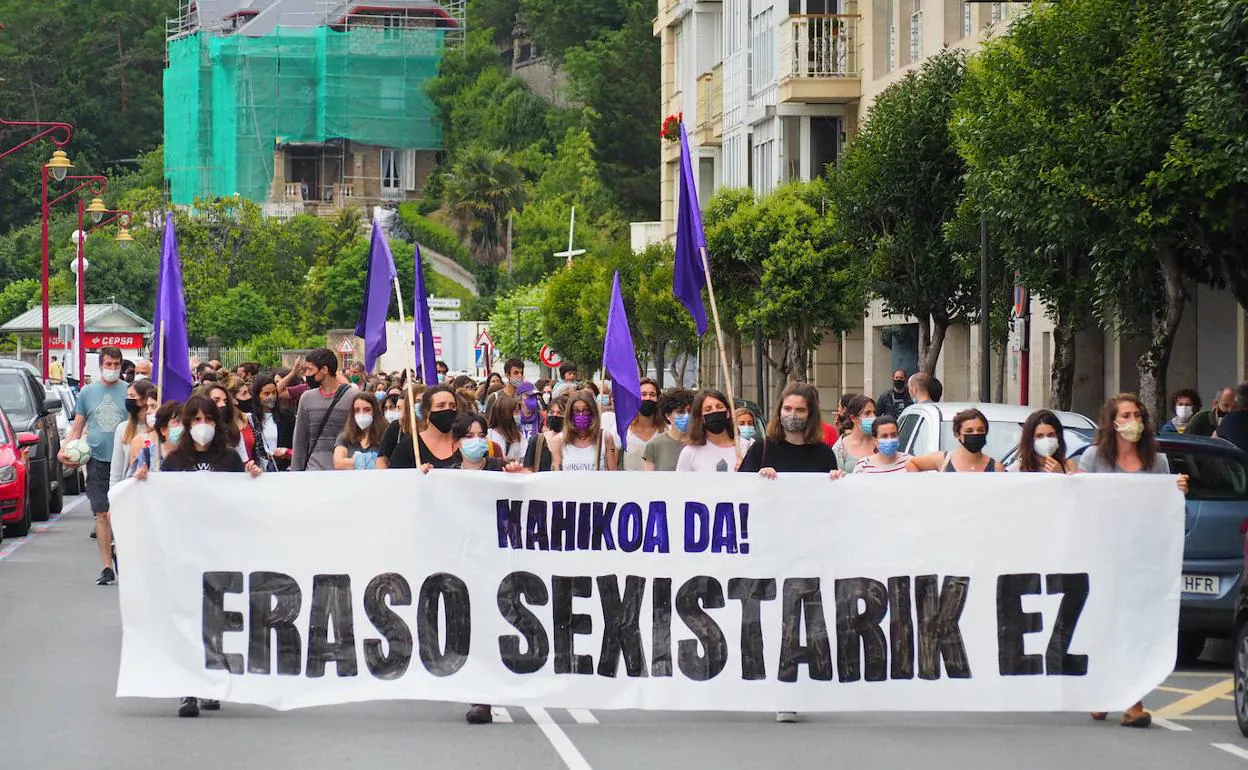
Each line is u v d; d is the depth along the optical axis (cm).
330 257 14725
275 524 1373
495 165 15575
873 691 1362
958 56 3822
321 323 13825
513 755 1217
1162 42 2319
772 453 1391
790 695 1362
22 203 16550
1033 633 1363
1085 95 2419
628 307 6594
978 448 1464
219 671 1372
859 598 1363
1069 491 1362
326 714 1391
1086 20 2420
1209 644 1938
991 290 3259
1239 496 1662
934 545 1363
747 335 4775
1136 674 1362
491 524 1373
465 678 1367
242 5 16962
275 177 15925
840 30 5084
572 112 16625
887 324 4912
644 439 1898
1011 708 1362
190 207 14212
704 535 1365
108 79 18488
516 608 1369
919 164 3406
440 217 16400
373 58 16475
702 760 1202
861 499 1363
